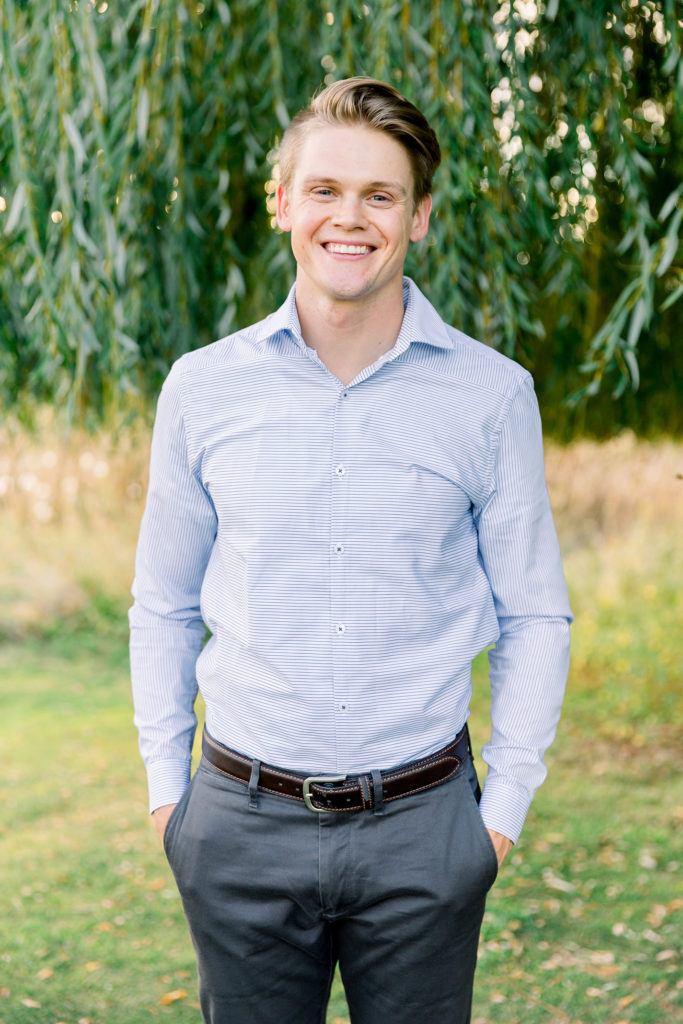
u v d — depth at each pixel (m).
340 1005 2.76
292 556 1.43
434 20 2.32
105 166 2.45
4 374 2.96
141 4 2.38
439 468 1.44
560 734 5.17
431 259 2.58
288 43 2.84
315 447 1.43
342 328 1.45
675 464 6.25
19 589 7.57
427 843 1.43
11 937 3.12
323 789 1.43
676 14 2.41
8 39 2.37
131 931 3.18
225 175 2.66
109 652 6.97
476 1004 2.70
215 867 1.49
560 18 2.59
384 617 1.42
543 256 3.05
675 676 5.63
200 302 3.02
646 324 2.34
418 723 1.45
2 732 5.39
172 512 1.57
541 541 1.52
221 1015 1.56
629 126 2.54
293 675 1.43
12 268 2.69
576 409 3.86
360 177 1.38
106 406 3.17
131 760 4.92
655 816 4.06
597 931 3.09
